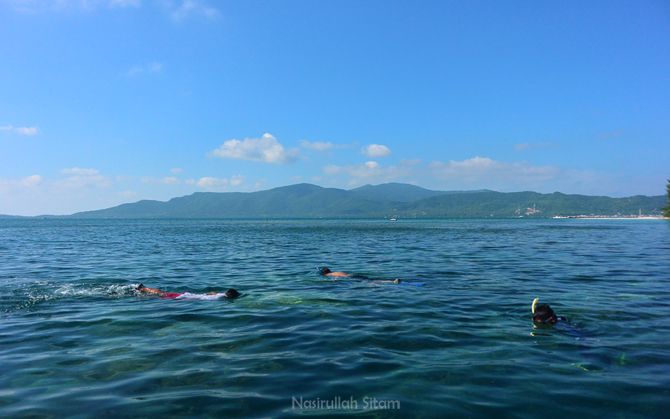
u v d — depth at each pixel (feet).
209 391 20.68
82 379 22.30
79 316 36.65
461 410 18.60
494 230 248.11
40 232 237.86
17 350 27.27
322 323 33.60
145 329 32.24
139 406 19.11
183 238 171.22
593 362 24.45
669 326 32.07
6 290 50.03
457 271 64.95
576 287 49.78
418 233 211.20
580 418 17.90
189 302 42.63
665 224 359.87
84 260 85.35
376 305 40.16
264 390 20.79
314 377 22.38
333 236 184.34
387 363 24.44
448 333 30.60
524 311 37.47
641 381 21.63
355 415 18.16
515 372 22.95
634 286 50.21
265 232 232.73
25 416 18.19
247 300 43.04
